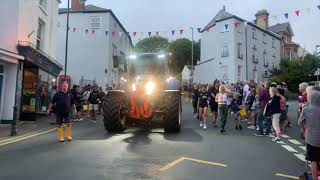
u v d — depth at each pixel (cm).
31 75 1947
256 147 1074
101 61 3656
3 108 1728
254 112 1508
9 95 1738
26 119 1845
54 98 1168
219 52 4762
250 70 4853
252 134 1347
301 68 4500
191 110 2486
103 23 3684
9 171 756
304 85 1222
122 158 883
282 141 1195
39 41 2170
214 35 4875
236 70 4612
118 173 741
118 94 1348
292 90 4494
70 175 723
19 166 800
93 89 1855
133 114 1316
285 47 5806
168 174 739
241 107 1645
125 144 1084
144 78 1367
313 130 649
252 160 894
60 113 1160
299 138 1271
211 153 966
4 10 1684
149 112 1311
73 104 1858
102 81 3641
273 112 1218
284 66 4772
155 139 1184
